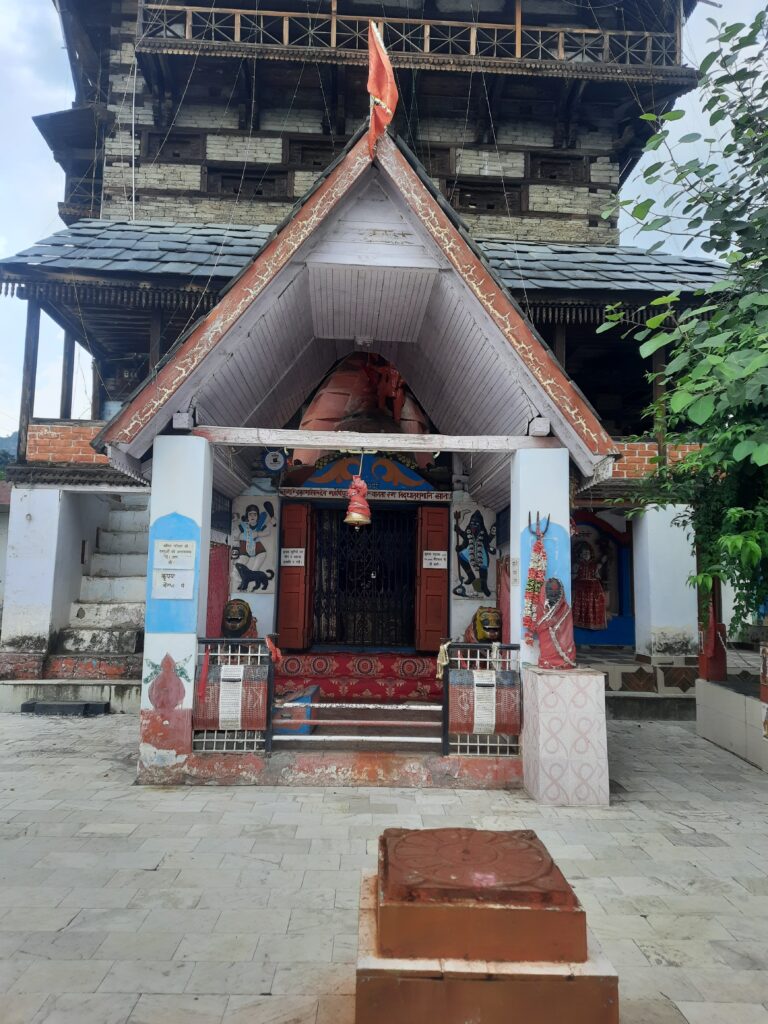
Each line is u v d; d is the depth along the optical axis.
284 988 3.25
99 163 17.25
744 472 7.17
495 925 2.29
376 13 15.62
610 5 15.82
